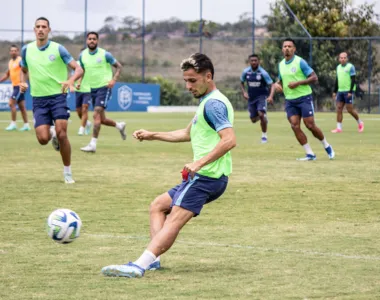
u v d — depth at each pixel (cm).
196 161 902
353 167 2106
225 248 1082
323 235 1178
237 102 6575
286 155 2453
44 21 1683
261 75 2952
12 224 1255
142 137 1007
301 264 987
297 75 2259
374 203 1494
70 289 863
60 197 1546
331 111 6284
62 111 1700
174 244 1109
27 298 827
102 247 1085
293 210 1408
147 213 1366
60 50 1681
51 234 955
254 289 866
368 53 6256
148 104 6344
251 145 2844
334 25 7206
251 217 1334
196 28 6650
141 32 6644
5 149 2586
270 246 1097
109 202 1488
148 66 6662
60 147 1727
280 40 6438
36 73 1683
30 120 4503
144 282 895
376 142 2984
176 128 3797
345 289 867
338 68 3553
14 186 1697
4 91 5728
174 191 974
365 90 6253
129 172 1966
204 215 1352
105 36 6638
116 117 5081
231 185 1733
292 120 2289
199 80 927
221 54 6612
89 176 1880
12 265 976
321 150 2633
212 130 930
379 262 998
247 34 6544
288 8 6425
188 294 844
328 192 1633
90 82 2533
